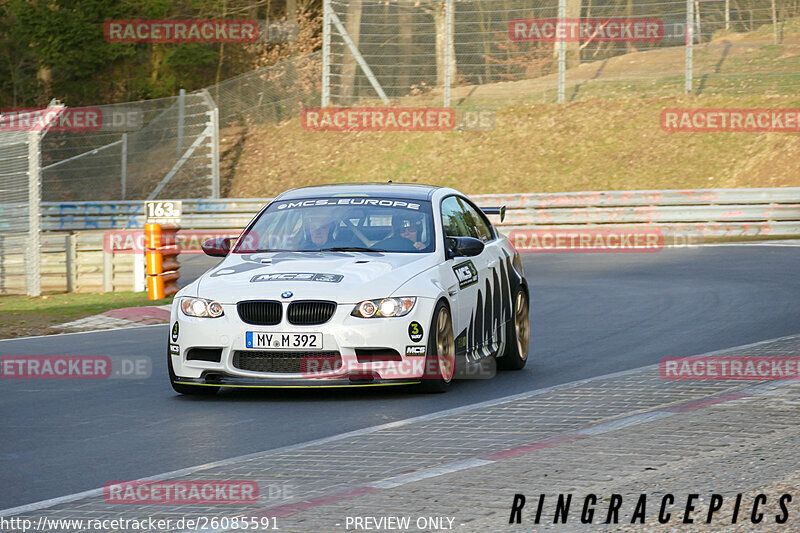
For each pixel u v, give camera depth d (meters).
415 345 23.12
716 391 22.19
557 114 91.00
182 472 16.94
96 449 19.16
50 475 17.20
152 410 22.95
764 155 79.62
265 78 99.81
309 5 119.88
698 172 80.56
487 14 98.50
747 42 98.44
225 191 91.50
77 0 110.12
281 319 23.00
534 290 46.69
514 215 72.38
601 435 18.09
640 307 39.78
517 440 18.33
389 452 17.75
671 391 22.47
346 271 23.75
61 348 33.19
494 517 13.38
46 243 54.66
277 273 23.92
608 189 81.69
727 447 16.75
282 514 13.93
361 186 27.64
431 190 27.34
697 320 35.75
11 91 109.88
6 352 32.56
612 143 86.00
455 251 25.62
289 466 17.00
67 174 92.75
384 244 25.38
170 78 111.44
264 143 96.25
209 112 90.81
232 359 23.23
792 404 20.08
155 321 40.28
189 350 23.69
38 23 106.75
